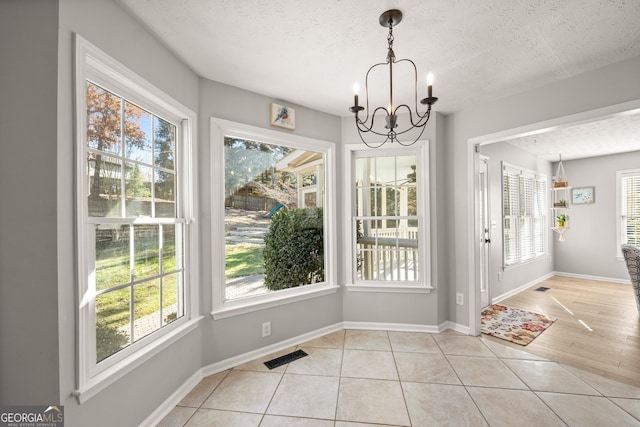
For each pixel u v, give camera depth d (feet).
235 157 7.89
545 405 5.79
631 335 9.22
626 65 6.45
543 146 14.60
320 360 7.70
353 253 9.91
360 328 9.78
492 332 9.46
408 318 9.58
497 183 13.21
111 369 4.48
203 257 7.01
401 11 4.87
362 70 6.88
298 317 8.75
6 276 3.71
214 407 5.84
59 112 3.70
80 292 3.97
